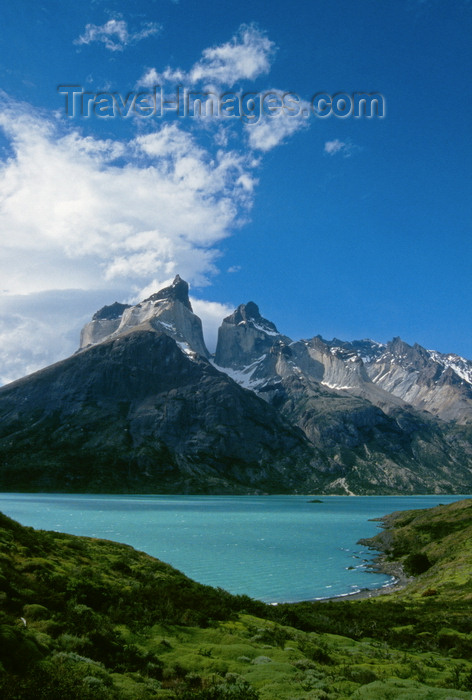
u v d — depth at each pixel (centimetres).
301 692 1628
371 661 2348
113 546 4344
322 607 4500
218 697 1534
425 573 7094
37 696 1348
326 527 15938
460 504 11538
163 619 2414
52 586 2388
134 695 1496
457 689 1845
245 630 2559
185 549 9969
